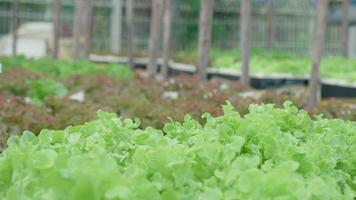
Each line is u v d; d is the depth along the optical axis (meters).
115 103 10.46
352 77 19.48
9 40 32.16
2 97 10.23
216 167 4.15
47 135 4.73
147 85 13.87
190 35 35.50
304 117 5.79
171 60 25.02
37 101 11.48
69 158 3.50
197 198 3.73
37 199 3.37
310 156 4.42
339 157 4.90
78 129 5.17
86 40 24.66
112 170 3.48
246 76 15.81
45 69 17.78
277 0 36.62
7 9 33.28
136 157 4.11
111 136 4.92
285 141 4.72
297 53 35.44
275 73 20.56
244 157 4.03
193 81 14.38
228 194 3.55
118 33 33.53
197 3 35.25
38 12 34.94
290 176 3.54
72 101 10.15
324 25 13.76
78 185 3.29
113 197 3.27
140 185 3.51
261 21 35.72
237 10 36.19
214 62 23.34
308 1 36.53
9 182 4.04
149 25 35.28
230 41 36.25
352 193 4.21
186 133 5.13
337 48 35.34
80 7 23.62
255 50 27.67
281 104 10.50
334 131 5.47
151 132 4.96
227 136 4.83
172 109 9.21
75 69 18.16
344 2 26.30
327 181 4.07
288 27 36.59
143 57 27.72
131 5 21.81
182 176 3.92
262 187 3.50
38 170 3.74
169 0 19.81
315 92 13.45
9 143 4.81
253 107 5.88
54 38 23.08
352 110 10.39
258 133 4.86
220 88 13.69
